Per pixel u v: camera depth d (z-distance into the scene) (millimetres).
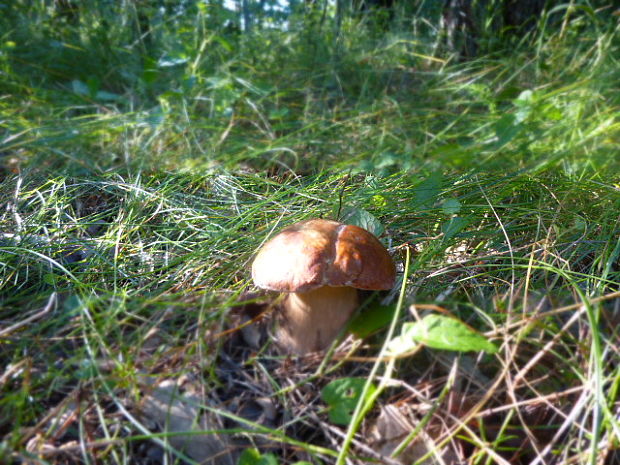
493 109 688
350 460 240
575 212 424
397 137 667
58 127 640
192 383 272
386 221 442
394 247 408
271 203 475
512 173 478
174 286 365
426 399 256
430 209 436
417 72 852
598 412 218
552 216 419
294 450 248
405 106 748
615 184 462
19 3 915
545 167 475
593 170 496
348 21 992
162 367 282
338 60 895
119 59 898
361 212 398
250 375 292
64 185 485
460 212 434
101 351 285
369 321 301
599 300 262
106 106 782
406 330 242
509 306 289
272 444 249
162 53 912
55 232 432
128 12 970
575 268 375
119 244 407
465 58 905
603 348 268
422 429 247
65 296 344
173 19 983
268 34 969
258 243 402
